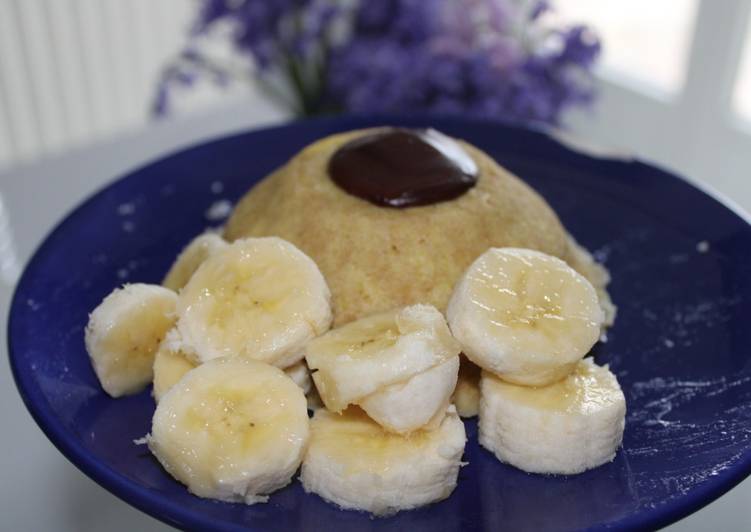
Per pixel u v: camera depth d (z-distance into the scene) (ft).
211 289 0.89
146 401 0.91
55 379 0.90
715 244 1.08
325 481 0.83
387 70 1.34
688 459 0.85
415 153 1.01
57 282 1.01
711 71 1.60
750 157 1.60
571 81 1.37
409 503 0.83
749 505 0.93
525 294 0.88
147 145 1.42
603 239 1.12
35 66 1.90
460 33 1.38
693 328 1.01
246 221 1.05
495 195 1.01
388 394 0.82
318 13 1.38
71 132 2.01
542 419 0.85
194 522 0.77
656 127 1.70
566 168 1.19
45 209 1.29
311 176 1.03
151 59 2.02
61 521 0.92
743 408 0.89
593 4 1.89
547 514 0.82
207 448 0.81
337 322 0.95
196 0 1.75
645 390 0.95
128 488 0.79
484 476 0.86
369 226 0.97
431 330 0.84
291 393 0.84
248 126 1.48
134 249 1.09
